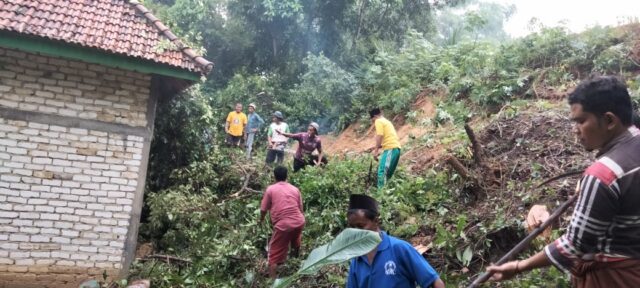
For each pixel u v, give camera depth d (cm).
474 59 1255
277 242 656
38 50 650
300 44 2066
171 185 963
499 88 1118
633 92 856
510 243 562
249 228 775
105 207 717
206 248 751
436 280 306
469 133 731
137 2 796
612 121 215
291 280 279
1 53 683
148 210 902
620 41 1084
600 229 207
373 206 332
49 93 701
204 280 678
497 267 253
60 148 702
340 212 773
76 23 699
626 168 204
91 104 718
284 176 695
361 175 940
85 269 702
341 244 276
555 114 816
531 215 373
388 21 2103
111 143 724
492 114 1079
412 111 1341
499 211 605
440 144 1016
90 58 674
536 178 666
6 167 683
